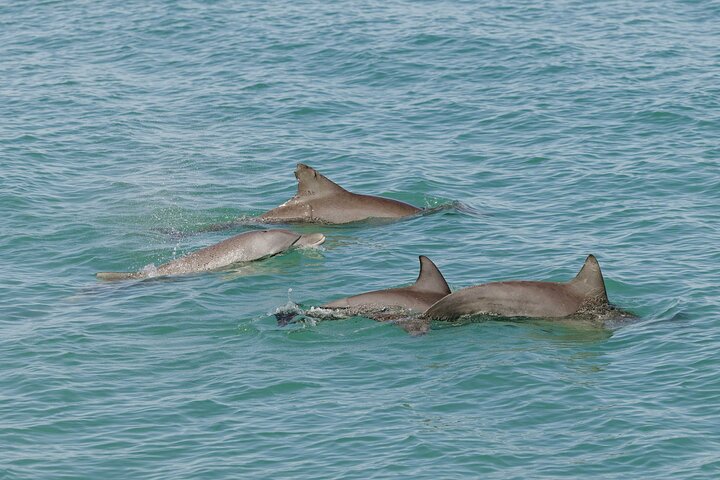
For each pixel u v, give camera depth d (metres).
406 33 130.12
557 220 75.81
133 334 58.34
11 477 43.81
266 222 78.94
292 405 50.03
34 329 58.78
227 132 101.50
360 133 99.38
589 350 54.94
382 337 57.22
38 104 110.38
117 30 139.12
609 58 118.75
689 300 60.59
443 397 50.41
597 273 59.88
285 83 115.44
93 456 45.62
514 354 54.56
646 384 50.94
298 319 59.81
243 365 54.41
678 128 95.88
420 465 44.44
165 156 95.00
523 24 133.75
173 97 112.75
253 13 143.62
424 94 110.19
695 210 76.19
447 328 58.12
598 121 99.00
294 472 44.22
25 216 78.69
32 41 135.88
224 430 47.81
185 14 144.25
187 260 69.12
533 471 43.97
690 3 143.38
